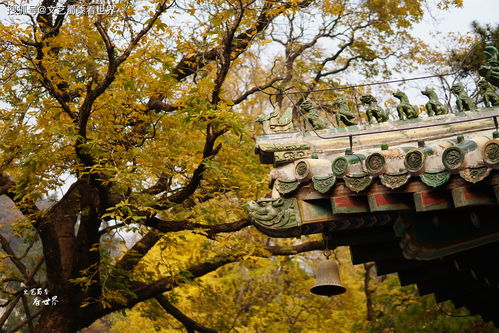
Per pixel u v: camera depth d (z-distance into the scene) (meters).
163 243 9.00
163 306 11.78
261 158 6.26
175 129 9.28
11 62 9.22
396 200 5.12
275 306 15.31
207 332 11.96
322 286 6.34
